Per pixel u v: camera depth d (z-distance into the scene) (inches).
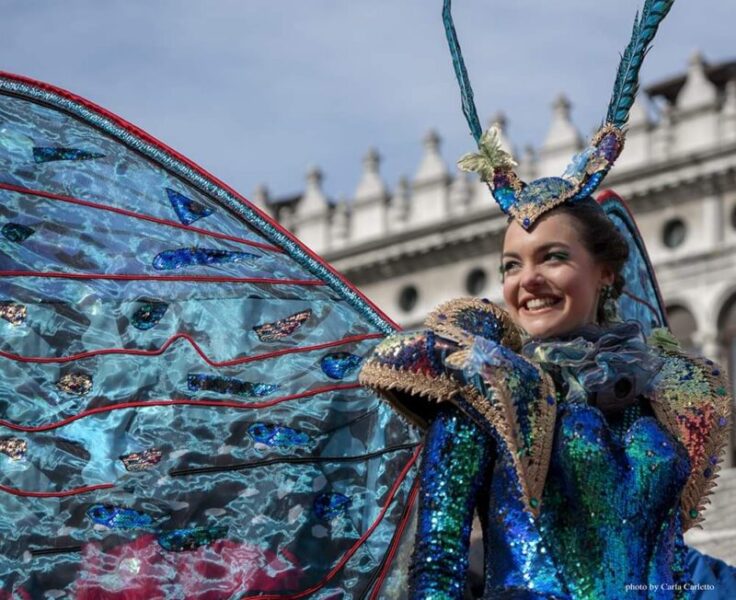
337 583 141.8
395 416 144.1
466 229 1841.8
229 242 147.6
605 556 113.9
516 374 115.3
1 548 137.6
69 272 143.9
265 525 141.6
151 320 144.3
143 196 147.3
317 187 1957.4
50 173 145.9
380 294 1902.1
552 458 115.2
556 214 122.4
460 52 128.4
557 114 1742.1
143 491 140.6
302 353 146.1
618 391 118.6
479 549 172.2
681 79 1738.4
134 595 138.6
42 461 139.9
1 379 140.6
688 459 121.2
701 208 1694.1
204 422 142.9
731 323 1665.8
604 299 125.1
